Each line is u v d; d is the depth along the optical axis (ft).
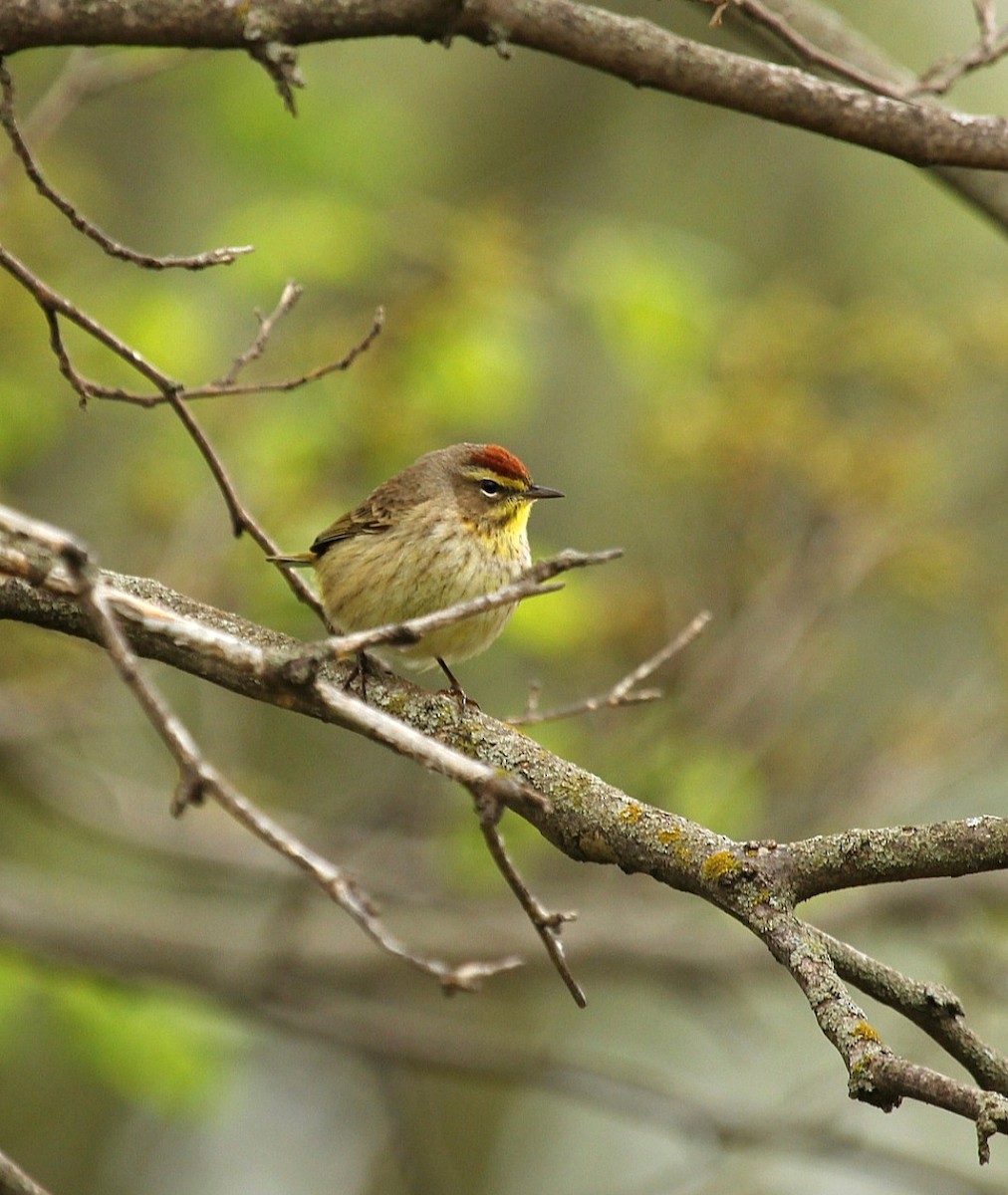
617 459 53.72
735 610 43.70
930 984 19.94
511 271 44.91
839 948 20.11
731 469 41.47
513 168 58.85
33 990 44.32
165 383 24.14
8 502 45.11
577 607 42.60
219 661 18.39
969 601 45.98
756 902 19.04
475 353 43.52
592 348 57.36
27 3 23.35
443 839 44.60
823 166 59.16
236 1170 56.18
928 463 43.37
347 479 43.68
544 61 59.77
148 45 23.80
